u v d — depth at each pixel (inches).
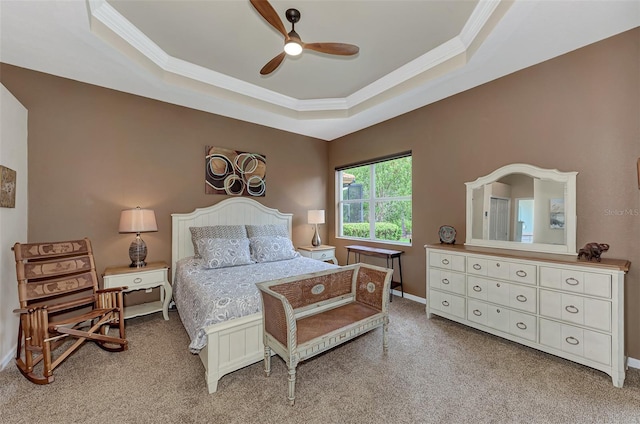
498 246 112.8
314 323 81.3
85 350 93.7
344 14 88.9
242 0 82.4
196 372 81.0
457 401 68.7
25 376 76.2
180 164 140.9
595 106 90.6
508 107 111.6
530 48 93.1
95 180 118.3
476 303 104.7
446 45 105.7
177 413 64.6
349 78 132.3
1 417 63.1
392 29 96.7
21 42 88.0
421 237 145.9
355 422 61.9
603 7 73.6
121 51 94.5
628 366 83.3
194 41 103.3
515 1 72.3
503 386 74.3
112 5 84.2
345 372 81.2
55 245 95.0
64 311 111.8
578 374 79.3
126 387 73.9
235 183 159.9
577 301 80.7
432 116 139.7
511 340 96.0
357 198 192.1
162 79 114.7
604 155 89.0
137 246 119.7
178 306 117.1
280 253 140.7
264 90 144.0
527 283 91.0
